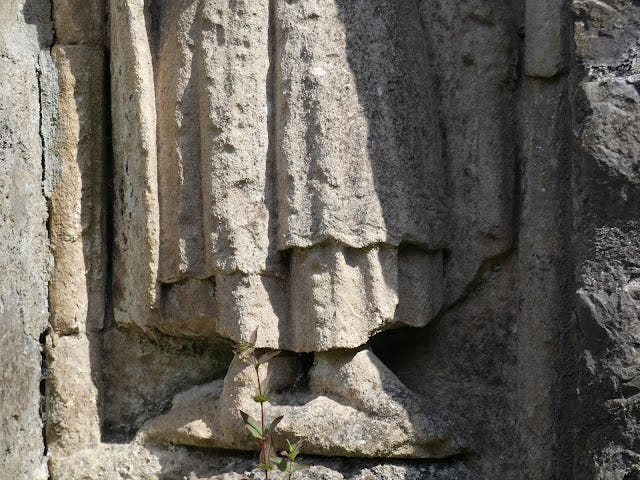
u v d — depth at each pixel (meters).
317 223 4.01
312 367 4.15
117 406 4.48
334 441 4.00
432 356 4.29
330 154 4.02
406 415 4.01
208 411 4.25
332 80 4.05
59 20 4.47
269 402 4.13
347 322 4.02
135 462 4.30
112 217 4.50
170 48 4.23
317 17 4.09
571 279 4.02
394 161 4.07
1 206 4.07
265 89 4.13
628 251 3.64
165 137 4.23
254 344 3.79
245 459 4.24
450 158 4.26
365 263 4.04
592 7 3.76
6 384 4.10
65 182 4.42
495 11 4.23
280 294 4.11
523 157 4.20
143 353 4.50
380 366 4.10
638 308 3.61
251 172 4.09
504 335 4.23
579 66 3.78
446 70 4.27
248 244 4.08
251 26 4.12
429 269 4.18
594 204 3.70
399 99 4.11
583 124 3.73
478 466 4.16
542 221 4.09
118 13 4.30
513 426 4.18
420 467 4.06
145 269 4.26
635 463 3.59
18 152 4.23
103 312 4.48
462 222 4.24
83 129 4.45
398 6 4.16
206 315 4.20
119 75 4.35
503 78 4.23
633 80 3.68
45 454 4.38
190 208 4.19
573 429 3.90
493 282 4.25
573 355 4.01
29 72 4.34
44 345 4.40
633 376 3.59
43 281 4.39
